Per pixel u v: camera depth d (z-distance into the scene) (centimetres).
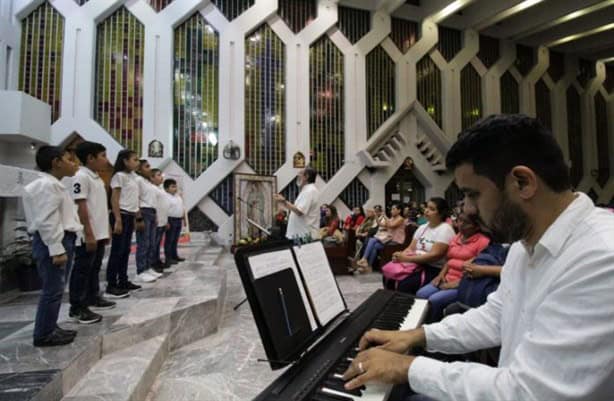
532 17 1061
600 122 1325
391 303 162
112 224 334
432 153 1049
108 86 787
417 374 79
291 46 905
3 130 584
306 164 908
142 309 288
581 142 1280
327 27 927
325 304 125
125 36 799
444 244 299
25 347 202
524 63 1187
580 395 59
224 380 235
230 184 862
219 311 354
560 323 63
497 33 1127
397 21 1021
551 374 62
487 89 1108
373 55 991
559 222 71
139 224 365
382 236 594
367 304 160
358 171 955
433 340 108
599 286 60
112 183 332
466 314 112
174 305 301
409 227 597
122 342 239
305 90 913
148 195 409
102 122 780
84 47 762
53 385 165
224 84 848
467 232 274
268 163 890
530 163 72
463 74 1093
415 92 1020
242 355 275
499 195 74
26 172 362
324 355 105
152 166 790
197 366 255
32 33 745
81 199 253
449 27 1077
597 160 1298
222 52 848
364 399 83
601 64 1324
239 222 830
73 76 754
